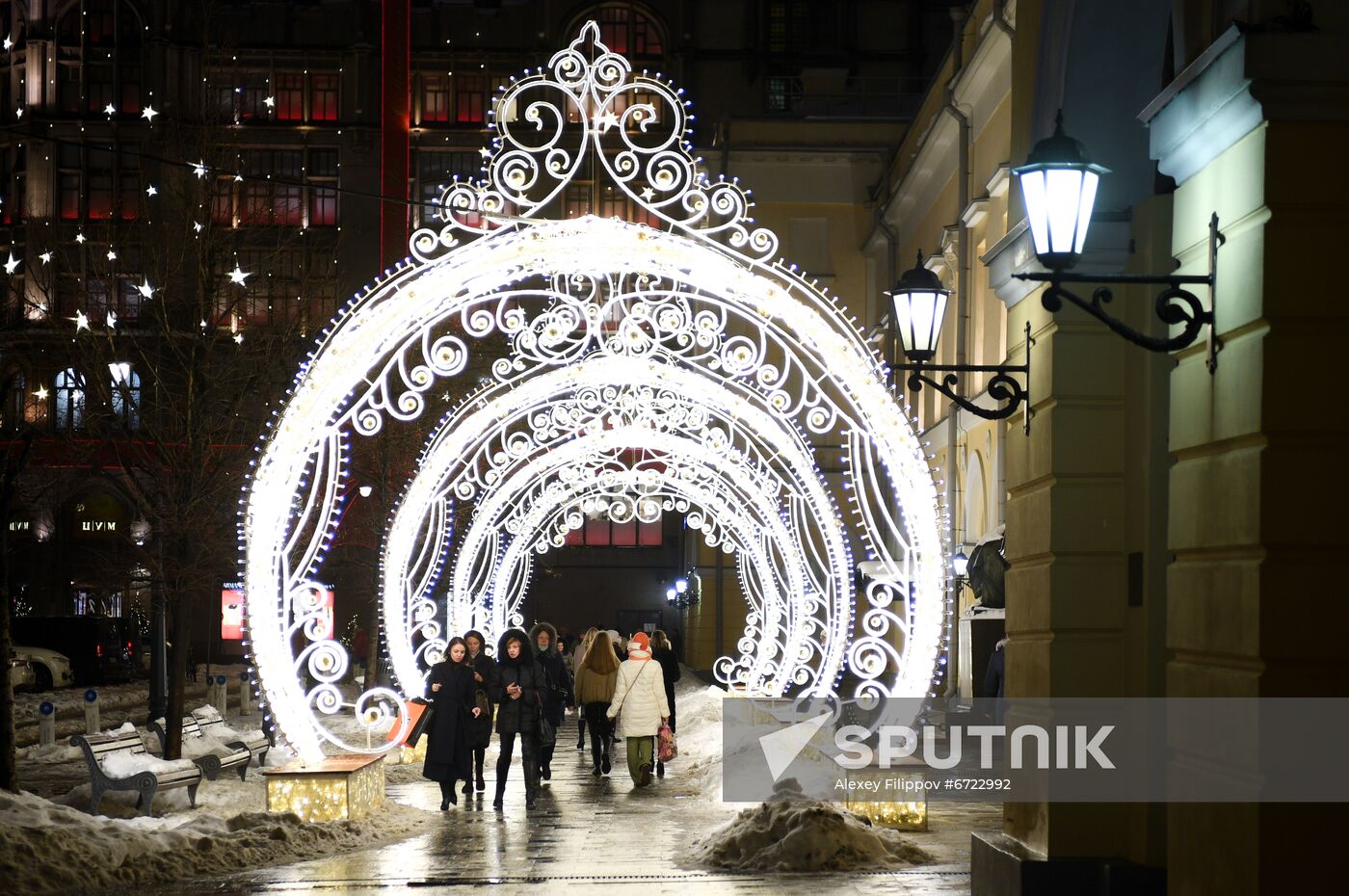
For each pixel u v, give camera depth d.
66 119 55.91
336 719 26.78
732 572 46.88
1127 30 9.13
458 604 25.67
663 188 12.66
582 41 12.75
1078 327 9.23
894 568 14.53
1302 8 6.34
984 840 9.79
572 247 12.46
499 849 12.20
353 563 30.95
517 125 55.81
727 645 46.84
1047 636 9.26
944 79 33.34
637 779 17.39
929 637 13.13
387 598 20.44
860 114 47.38
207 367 17.86
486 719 16.14
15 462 13.42
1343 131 6.32
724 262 12.60
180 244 19.44
